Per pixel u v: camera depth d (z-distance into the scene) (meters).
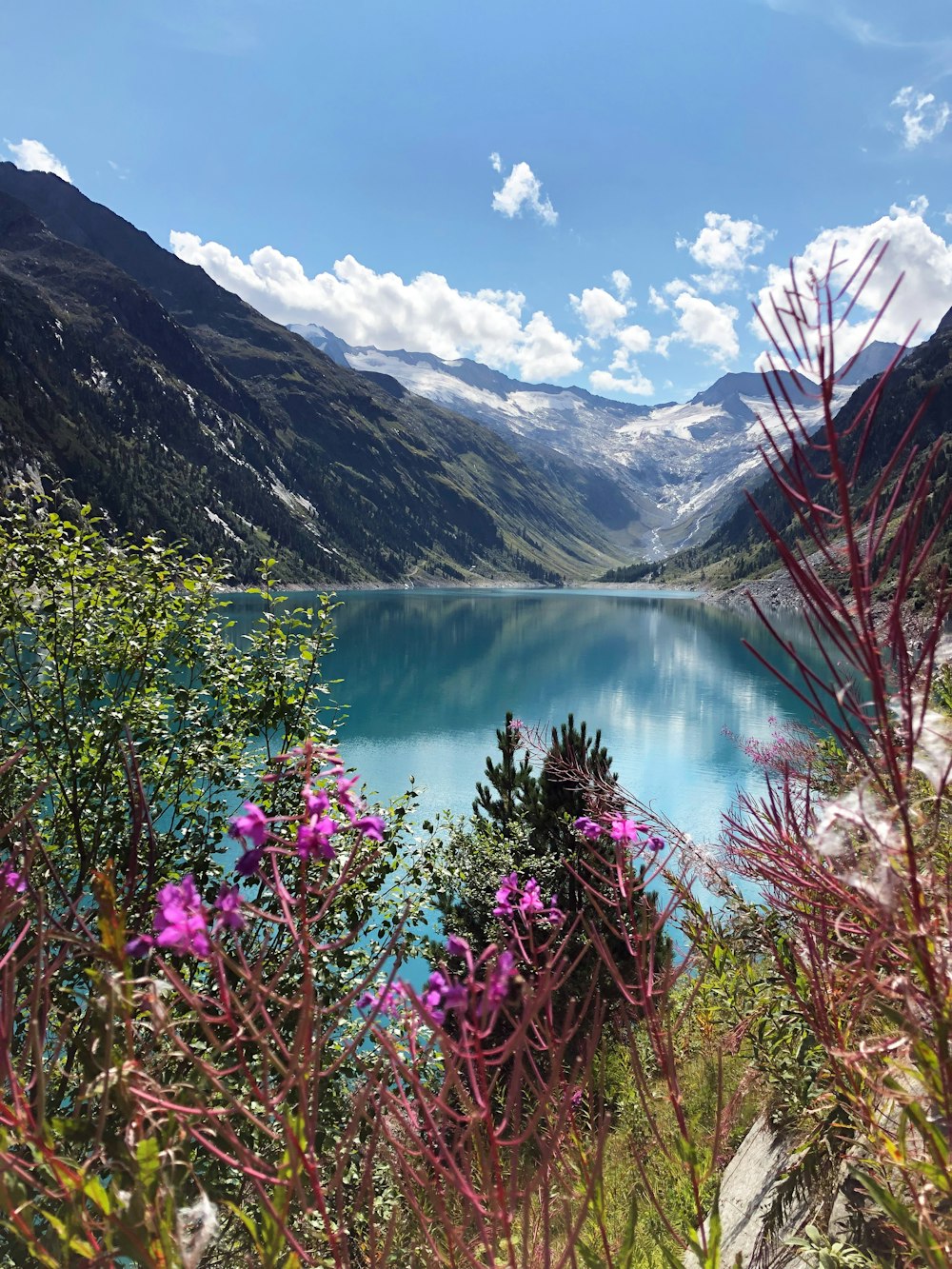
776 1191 2.77
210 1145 1.19
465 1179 1.26
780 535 1.12
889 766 1.05
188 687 8.32
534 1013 1.29
